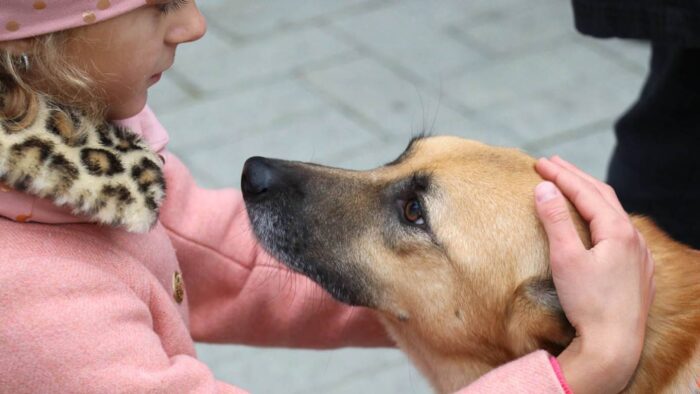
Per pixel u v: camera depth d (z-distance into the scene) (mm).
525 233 2846
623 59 7148
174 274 2600
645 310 2498
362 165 5973
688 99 3945
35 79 2186
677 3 3318
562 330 2717
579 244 2432
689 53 3830
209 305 3066
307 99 6645
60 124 2137
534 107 6574
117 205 2195
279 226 3213
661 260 2908
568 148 6184
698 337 2736
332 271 3189
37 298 2086
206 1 7777
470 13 7664
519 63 7059
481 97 6676
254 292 3049
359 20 7547
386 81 6820
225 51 7188
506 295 2846
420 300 3043
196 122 6441
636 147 4152
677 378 2705
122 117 2361
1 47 2135
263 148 6176
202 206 3008
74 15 2119
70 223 2266
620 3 3459
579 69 7012
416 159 3201
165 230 2812
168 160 2957
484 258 2895
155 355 2191
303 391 4758
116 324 2152
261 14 7629
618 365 2377
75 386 2078
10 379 2062
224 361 4941
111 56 2211
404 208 3104
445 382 3152
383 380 4816
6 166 2051
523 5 7766
